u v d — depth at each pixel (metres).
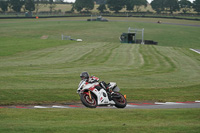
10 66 104.25
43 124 27.33
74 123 28.08
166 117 32.47
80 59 128.38
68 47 180.00
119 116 32.69
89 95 35.84
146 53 153.00
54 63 115.00
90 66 105.19
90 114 33.66
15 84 63.47
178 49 181.50
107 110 36.78
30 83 65.75
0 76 76.50
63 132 23.89
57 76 79.19
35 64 111.31
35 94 52.69
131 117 32.22
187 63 117.75
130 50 166.25
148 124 27.80
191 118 31.92
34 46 183.12
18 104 46.03
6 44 190.75
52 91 55.97
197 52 167.38
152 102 48.94
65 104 46.91
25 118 31.20
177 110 37.72
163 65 110.25
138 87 63.19
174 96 54.09
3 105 45.03
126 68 99.94
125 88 61.34
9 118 31.11
